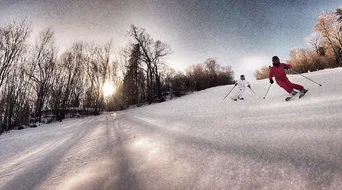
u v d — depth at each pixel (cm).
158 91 3127
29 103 2452
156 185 224
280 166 211
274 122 392
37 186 292
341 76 734
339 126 278
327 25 3180
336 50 3177
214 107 876
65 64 2820
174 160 292
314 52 3709
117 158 360
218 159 264
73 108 2942
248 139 321
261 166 220
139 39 3272
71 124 1645
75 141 677
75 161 395
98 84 3114
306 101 521
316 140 253
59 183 287
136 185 233
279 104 586
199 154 297
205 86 3531
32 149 714
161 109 1409
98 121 1491
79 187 257
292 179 183
